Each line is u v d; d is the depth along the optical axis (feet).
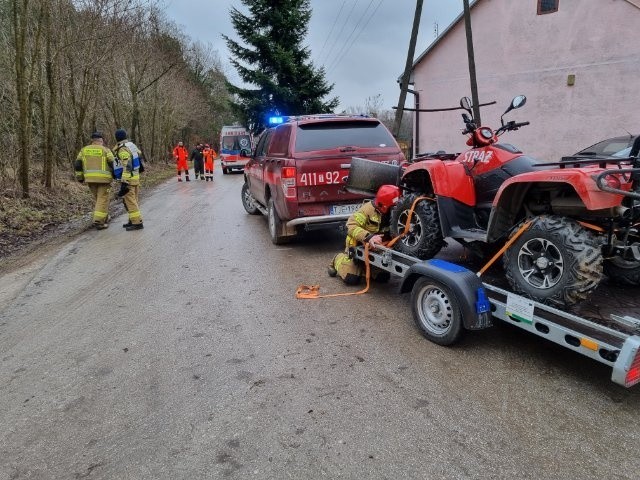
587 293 9.53
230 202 41.09
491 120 58.80
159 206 39.93
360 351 11.61
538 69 53.88
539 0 52.34
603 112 50.37
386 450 8.04
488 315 11.00
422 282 12.01
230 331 13.10
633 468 7.44
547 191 10.87
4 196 34.06
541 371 10.41
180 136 164.25
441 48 61.52
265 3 105.60
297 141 20.44
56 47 41.73
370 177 17.42
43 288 17.56
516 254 10.75
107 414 9.39
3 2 38.14
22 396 10.18
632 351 8.05
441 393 9.66
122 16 51.03
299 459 7.90
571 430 8.39
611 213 9.65
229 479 7.52
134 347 12.30
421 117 65.77
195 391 10.09
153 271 19.34
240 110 109.81
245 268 19.34
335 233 25.94
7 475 7.81
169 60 105.70
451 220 13.03
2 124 35.76
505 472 7.44
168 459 8.03
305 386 10.11
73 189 44.88
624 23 47.47
